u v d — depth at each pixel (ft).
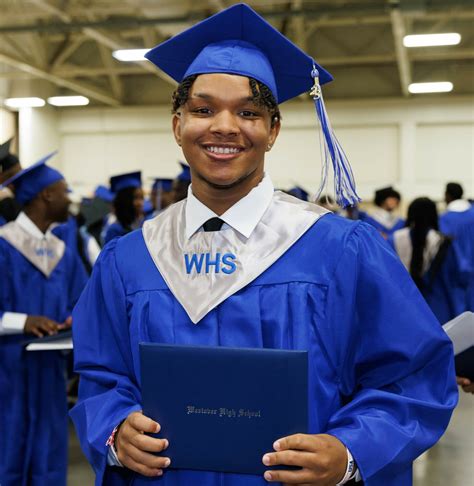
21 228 10.36
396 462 4.04
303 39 35.73
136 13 31.94
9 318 9.78
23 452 9.93
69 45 38.06
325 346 4.23
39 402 10.03
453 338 6.88
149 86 47.67
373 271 4.36
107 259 4.90
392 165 45.01
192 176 4.55
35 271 10.28
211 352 3.98
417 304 4.42
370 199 45.01
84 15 32.91
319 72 4.85
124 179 16.10
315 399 4.17
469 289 17.51
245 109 4.31
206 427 4.00
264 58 4.56
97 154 48.57
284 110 45.88
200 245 4.45
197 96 4.30
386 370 4.37
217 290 4.27
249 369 3.92
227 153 4.27
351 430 4.01
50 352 10.07
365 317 4.40
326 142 4.75
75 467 13.24
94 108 48.03
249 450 3.93
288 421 3.87
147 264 4.61
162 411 4.09
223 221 4.47
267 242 4.37
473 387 7.26
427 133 44.86
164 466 4.07
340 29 39.14
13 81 44.62
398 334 4.30
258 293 4.26
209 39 4.67
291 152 46.09
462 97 43.70
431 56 39.55
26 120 45.62
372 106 44.75
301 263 4.32
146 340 4.43
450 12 31.83
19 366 9.80
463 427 15.75
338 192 4.73
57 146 48.57
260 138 4.31
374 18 33.35
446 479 12.73
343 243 4.36
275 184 46.16
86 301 4.98
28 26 32.60
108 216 21.44
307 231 4.42
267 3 30.14
